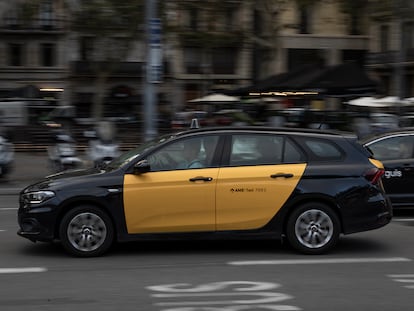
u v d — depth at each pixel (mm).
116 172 7273
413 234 8906
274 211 7309
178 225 7227
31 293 5738
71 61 45281
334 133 7758
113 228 7242
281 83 20297
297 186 7312
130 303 5422
